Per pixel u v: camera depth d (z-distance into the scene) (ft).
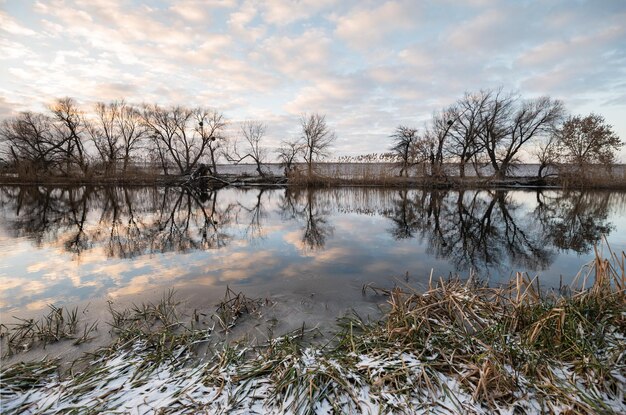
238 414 8.11
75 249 26.89
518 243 30.09
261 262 23.26
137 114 114.83
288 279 19.65
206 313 14.84
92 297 16.69
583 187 86.43
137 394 8.89
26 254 25.21
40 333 12.33
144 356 10.87
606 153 86.02
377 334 11.83
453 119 102.12
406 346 10.63
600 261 13.48
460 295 13.47
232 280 19.39
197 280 19.34
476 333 11.39
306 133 108.47
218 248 27.48
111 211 49.90
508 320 12.07
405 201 65.87
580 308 11.96
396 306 13.23
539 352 9.95
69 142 107.76
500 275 20.84
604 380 8.80
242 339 12.25
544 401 8.35
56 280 19.21
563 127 92.27
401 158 114.21
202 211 51.16
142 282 18.94
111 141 113.39
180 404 8.45
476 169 102.27
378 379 9.01
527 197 71.10
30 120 102.89
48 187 89.40
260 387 9.11
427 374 9.39
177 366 10.48
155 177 102.37
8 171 103.86
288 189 94.94
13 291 17.46
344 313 14.98
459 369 9.56
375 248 27.89
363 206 58.34
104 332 12.94
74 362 10.79
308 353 10.97
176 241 30.14
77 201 62.23
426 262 23.63
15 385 9.32
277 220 43.06
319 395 8.55
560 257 25.35
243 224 39.81
